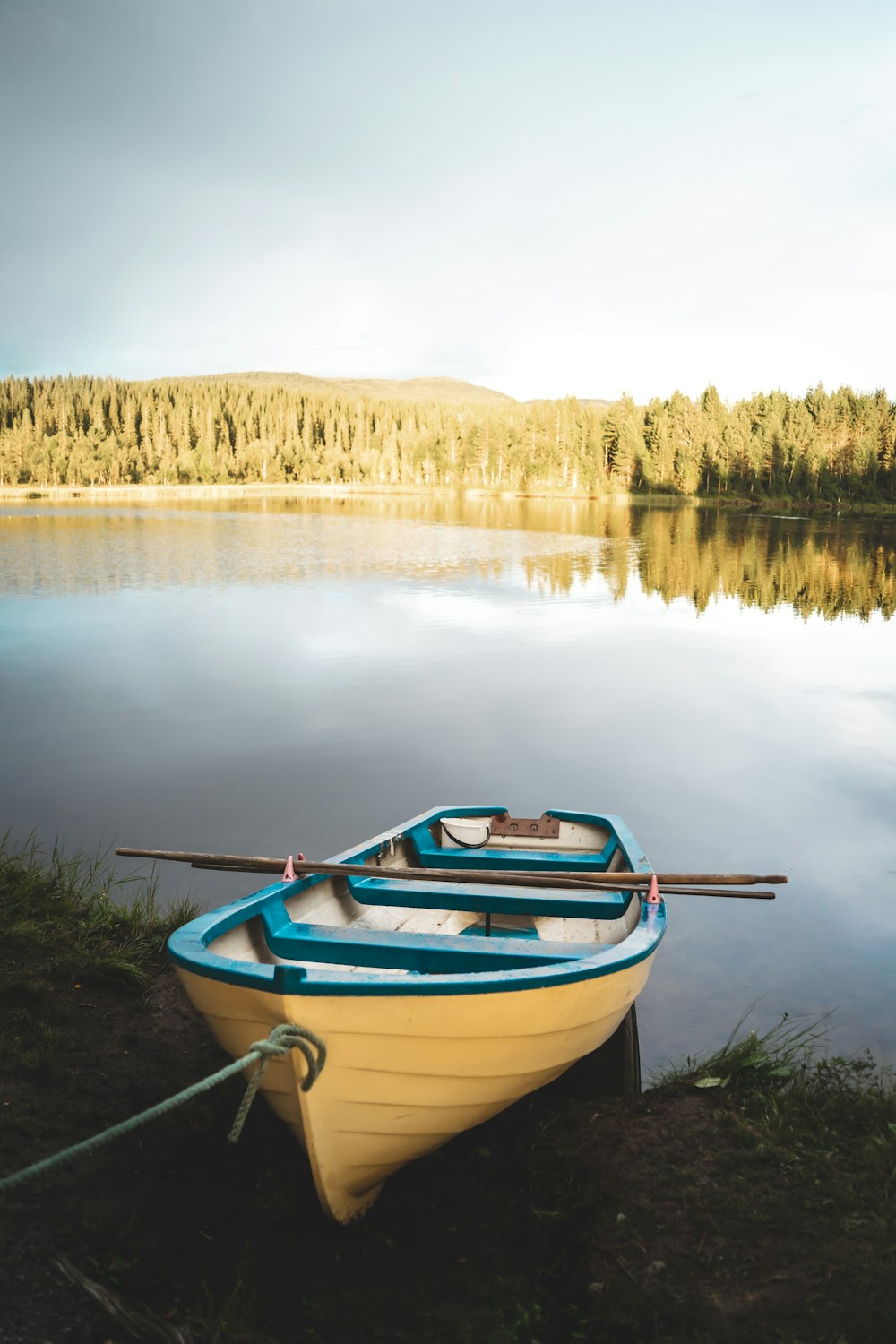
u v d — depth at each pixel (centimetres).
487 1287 304
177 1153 355
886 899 660
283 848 739
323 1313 287
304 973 299
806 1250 312
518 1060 356
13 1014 435
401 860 547
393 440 11306
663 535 4578
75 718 1134
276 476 11156
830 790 916
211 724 1113
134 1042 426
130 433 10881
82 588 2342
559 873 448
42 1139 349
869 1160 360
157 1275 293
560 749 1042
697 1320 284
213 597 2209
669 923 619
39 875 607
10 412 10488
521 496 9475
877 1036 480
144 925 549
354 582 2495
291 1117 328
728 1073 433
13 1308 267
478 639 1722
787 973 550
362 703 1229
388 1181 362
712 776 955
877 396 9306
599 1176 356
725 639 1800
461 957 371
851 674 1490
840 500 8650
